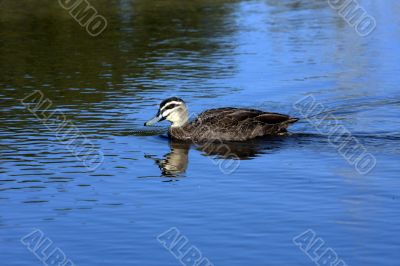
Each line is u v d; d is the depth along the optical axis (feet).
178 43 97.91
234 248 40.70
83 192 49.75
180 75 83.10
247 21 111.14
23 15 113.09
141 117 68.44
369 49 94.79
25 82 80.79
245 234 42.45
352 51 93.71
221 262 39.09
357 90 76.59
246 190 49.78
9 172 53.78
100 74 83.71
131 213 45.91
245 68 85.81
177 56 91.50
